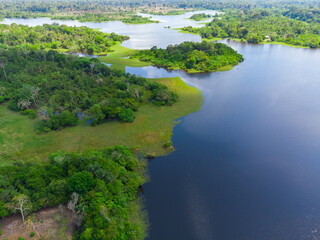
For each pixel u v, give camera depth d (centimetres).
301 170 8406
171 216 6656
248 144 9762
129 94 12675
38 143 9731
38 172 7000
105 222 5550
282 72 17700
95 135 10244
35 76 15312
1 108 12256
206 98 13612
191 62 18875
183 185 7719
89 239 5225
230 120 11431
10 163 7488
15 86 13875
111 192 6631
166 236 6131
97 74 16650
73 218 5944
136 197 7206
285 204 7112
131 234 5859
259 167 8531
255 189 7625
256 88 14988
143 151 9225
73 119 10912
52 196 6322
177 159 8844
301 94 14075
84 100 12225
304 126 10919
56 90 13325
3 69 15050
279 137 10181
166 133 10344
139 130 10544
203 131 10569
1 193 6072
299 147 9556
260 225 6494
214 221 6575
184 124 11056
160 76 17400
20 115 11631
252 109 12444
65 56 18638
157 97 12812
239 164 8669
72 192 6359
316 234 6256
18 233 5638
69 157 7688
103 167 7062
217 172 8300
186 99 13450
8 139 9894
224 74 17538
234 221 6594
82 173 6594
